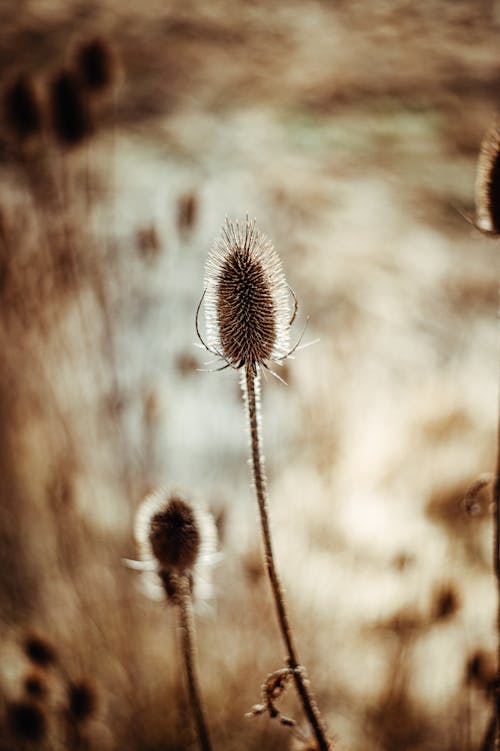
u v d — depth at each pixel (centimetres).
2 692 374
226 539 464
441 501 533
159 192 998
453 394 671
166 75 1680
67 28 1925
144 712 407
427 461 591
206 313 214
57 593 467
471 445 600
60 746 350
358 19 2181
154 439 579
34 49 1717
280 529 527
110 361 540
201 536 258
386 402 667
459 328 816
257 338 203
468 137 1416
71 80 530
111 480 540
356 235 1023
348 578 480
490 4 2241
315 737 212
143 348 634
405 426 637
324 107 1552
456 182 1238
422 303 866
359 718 404
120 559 480
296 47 1922
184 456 588
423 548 486
